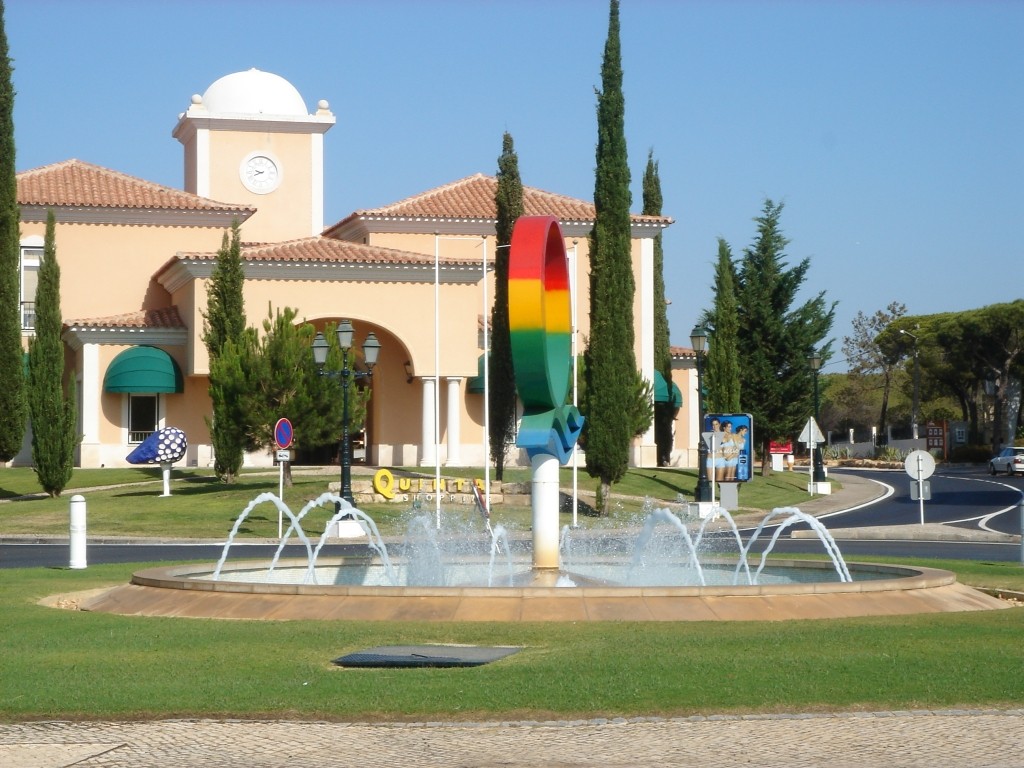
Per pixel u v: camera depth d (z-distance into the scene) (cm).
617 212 4253
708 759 847
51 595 1761
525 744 890
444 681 1073
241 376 4241
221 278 4662
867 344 11062
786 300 6212
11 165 4566
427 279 5338
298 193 6506
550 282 1794
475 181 6375
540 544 1797
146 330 5347
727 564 2183
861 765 830
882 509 4725
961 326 9444
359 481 4384
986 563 2281
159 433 4294
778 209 6222
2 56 4541
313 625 1361
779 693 1018
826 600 1465
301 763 848
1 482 4912
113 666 1145
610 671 1097
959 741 890
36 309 4434
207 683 1068
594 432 4262
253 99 6462
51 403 4403
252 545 3334
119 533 3588
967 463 9119
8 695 1033
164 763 852
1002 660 1142
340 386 4275
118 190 5891
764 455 6175
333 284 5266
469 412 5650
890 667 1110
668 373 6116
